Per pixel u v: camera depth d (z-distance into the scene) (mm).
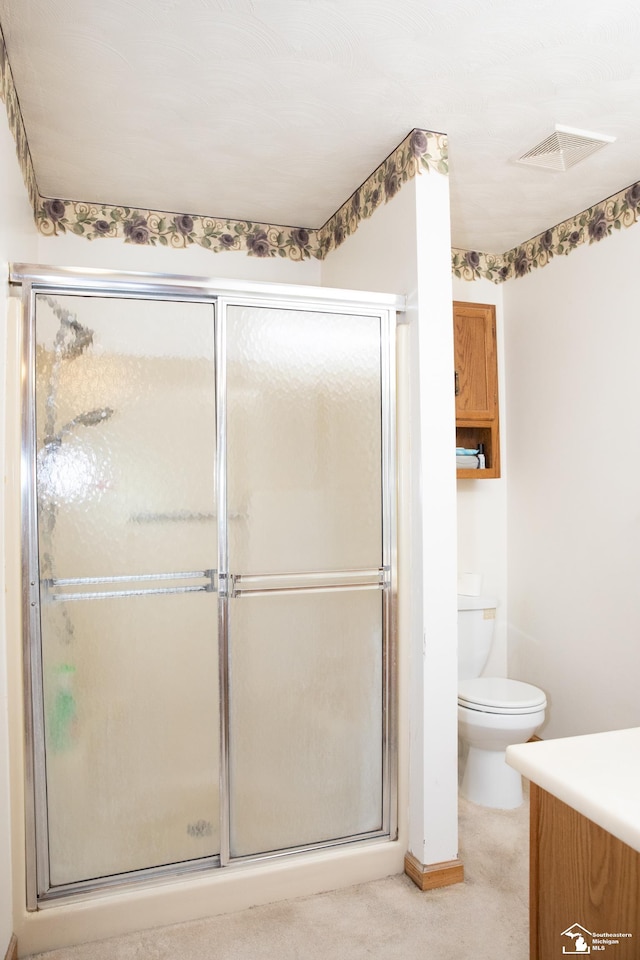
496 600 3229
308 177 2611
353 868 2230
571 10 1662
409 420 2303
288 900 2148
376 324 2295
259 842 2154
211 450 2096
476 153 2420
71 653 1959
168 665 2053
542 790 1108
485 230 3197
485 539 3480
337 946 1917
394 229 2389
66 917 1923
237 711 2129
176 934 1978
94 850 1984
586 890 996
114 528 1997
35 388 1920
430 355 2232
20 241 2166
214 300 2100
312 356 2217
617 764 1048
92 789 1981
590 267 2938
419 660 2240
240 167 2523
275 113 2139
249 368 2143
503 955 1872
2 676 1794
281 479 2178
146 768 2033
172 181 2639
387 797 2305
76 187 2689
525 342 3365
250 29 1723
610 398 2844
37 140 2301
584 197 2826
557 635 3160
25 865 1907
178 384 2064
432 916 2051
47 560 1935
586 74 1943
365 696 2285
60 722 1950
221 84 1976
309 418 2213
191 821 2082
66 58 1834
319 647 2227
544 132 2271
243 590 2125
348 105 2096
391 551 2297
